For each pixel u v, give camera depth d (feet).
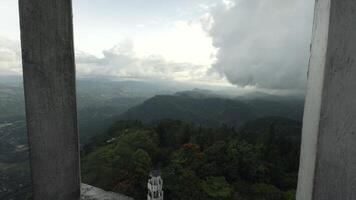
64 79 4.65
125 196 7.38
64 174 4.83
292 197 93.30
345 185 3.57
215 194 87.66
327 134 3.58
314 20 4.09
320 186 3.67
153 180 50.85
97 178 94.94
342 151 3.54
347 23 3.41
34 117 4.51
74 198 5.01
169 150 128.88
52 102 4.59
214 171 104.47
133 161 97.14
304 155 4.15
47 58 4.47
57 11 4.44
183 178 88.22
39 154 4.60
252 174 111.65
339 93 3.50
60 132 4.71
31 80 4.43
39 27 4.37
